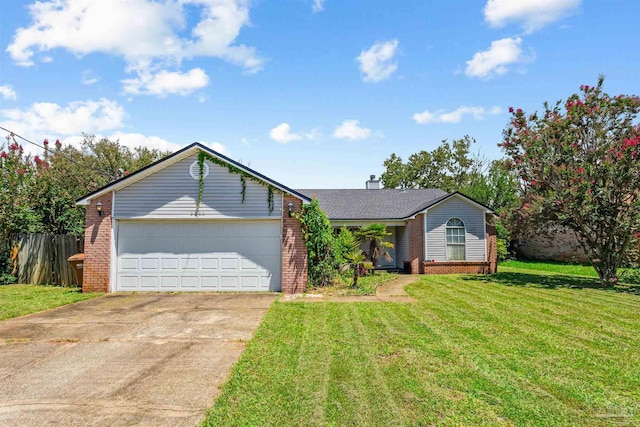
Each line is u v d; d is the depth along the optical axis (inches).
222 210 474.9
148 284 473.4
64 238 531.2
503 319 320.2
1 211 541.6
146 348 243.9
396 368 205.6
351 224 759.1
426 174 1690.5
